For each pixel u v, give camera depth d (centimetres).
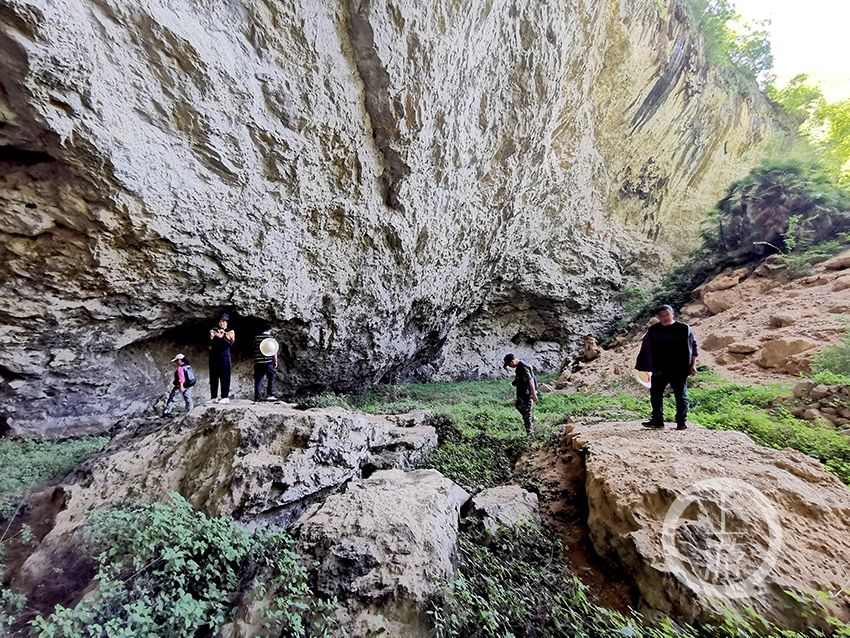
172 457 402
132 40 487
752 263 1440
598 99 1518
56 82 434
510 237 1380
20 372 620
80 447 582
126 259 608
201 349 907
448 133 909
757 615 225
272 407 482
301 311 898
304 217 787
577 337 1803
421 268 1099
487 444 616
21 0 379
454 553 311
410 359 1421
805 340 809
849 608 225
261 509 348
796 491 305
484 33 864
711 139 1855
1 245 525
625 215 1812
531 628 250
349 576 256
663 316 489
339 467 422
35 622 211
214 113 579
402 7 689
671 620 239
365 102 762
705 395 733
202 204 628
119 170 515
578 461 465
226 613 251
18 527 374
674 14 1630
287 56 623
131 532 289
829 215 1311
